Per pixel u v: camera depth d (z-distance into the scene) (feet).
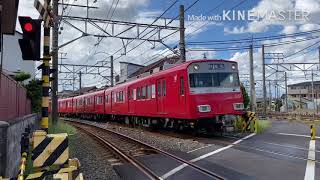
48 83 27.50
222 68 59.21
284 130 70.64
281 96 361.92
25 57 24.38
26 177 18.11
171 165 35.06
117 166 36.22
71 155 41.91
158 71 72.13
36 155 19.02
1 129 21.72
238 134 62.13
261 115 136.56
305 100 311.06
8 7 33.27
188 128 63.87
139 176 31.12
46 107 27.40
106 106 115.75
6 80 33.27
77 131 80.64
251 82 107.45
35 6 24.76
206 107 56.70
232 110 58.59
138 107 80.64
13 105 39.42
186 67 57.47
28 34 24.18
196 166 33.24
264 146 45.98
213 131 62.54
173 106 61.82
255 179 27.96
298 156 37.76
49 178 20.68
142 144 49.55
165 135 64.90
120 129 83.35
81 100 156.15
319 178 27.68
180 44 75.72
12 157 26.32
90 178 29.71
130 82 89.56
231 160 36.32
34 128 59.72
